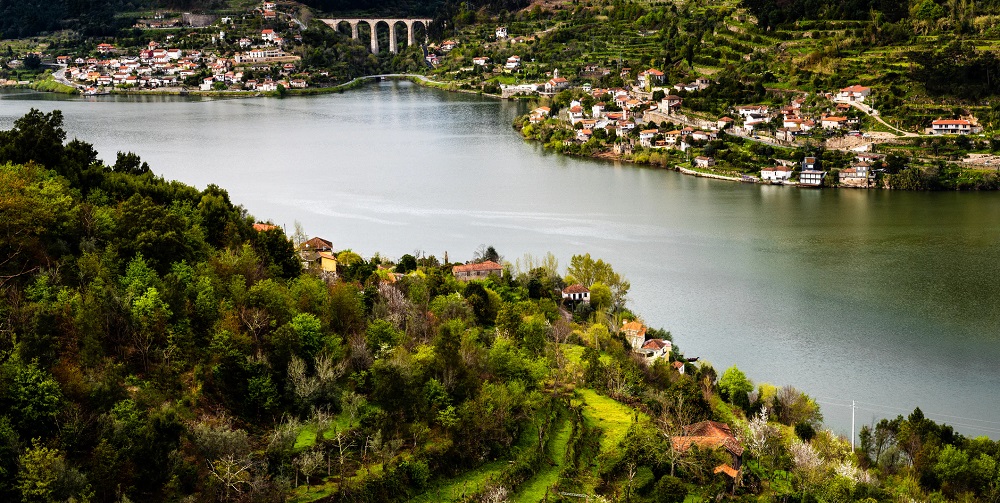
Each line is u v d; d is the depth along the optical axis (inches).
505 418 4852.4
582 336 6673.2
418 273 7436.0
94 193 6127.0
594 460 4847.4
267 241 6240.2
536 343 6033.5
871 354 6894.7
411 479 4318.4
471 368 5236.2
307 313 5098.4
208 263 5482.3
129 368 4397.1
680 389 5654.5
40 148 6304.1
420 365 4886.8
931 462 5196.9
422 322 5851.4
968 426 5866.1
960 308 7780.5
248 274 5536.4
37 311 4355.3
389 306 5876.0
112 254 5162.4
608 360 6225.4
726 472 4783.5
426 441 4557.1
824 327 7386.8
